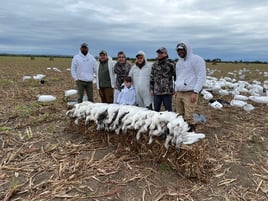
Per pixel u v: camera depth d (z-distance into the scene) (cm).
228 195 395
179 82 581
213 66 4375
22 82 1497
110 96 810
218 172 456
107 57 784
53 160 486
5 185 409
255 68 3834
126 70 741
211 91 1132
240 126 710
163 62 609
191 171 428
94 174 436
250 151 547
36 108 853
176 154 442
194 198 385
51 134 616
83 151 524
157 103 636
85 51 802
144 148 488
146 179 425
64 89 1289
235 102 810
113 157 493
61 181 414
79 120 606
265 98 820
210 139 605
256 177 445
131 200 377
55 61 4938
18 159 491
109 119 536
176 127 446
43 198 377
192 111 584
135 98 662
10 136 603
